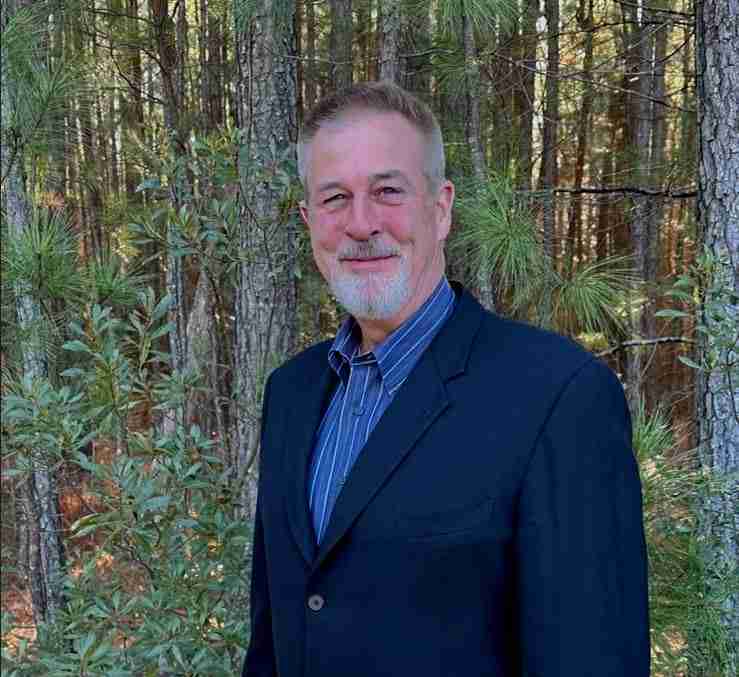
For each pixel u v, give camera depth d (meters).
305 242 2.50
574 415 0.91
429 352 1.04
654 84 4.59
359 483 0.98
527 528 0.89
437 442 0.96
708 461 2.39
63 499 3.66
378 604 0.95
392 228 1.11
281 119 2.76
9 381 1.96
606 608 0.86
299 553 1.08
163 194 2.38
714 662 1.84
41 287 2.09
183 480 1.88
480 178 2.42
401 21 2.71
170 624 1.80
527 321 2.40
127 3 3.90
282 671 1.10
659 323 4.69
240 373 2.75
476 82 2.70
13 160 2.42
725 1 2.49
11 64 2.25
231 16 2.85
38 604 3.40
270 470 1.20
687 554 1.83
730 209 2.52
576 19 3.99
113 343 1.91
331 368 1.21
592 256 3.72
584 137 4.88
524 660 0.89
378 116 1.13
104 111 4.43
